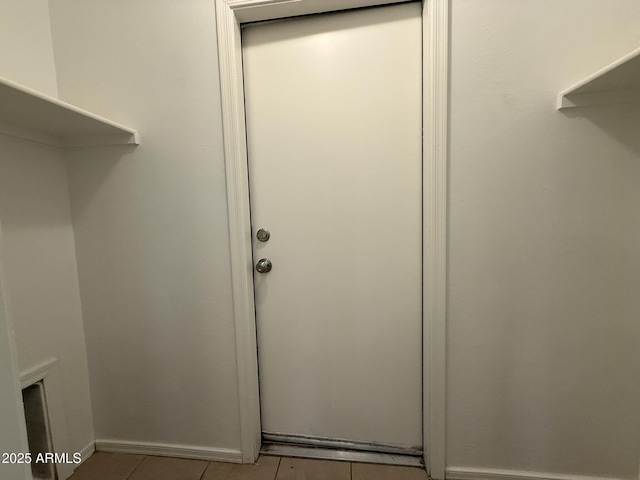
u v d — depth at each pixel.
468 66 1.01
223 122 1.14
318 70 1.18
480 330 1.10
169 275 1.25
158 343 1.28
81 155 1.23
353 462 1.25
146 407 1.32
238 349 1.23
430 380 1.14
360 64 1.16
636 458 1.05
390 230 1.20
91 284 1.29
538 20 0.97
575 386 1.07
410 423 1.26
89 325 1.31
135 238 1.25
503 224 1.05
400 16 1.12
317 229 1.24
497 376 1.11
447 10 0.99
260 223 1.27
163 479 1.21
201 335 1.26
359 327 1.26
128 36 1.16
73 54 1.20
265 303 1.30
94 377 1.33
